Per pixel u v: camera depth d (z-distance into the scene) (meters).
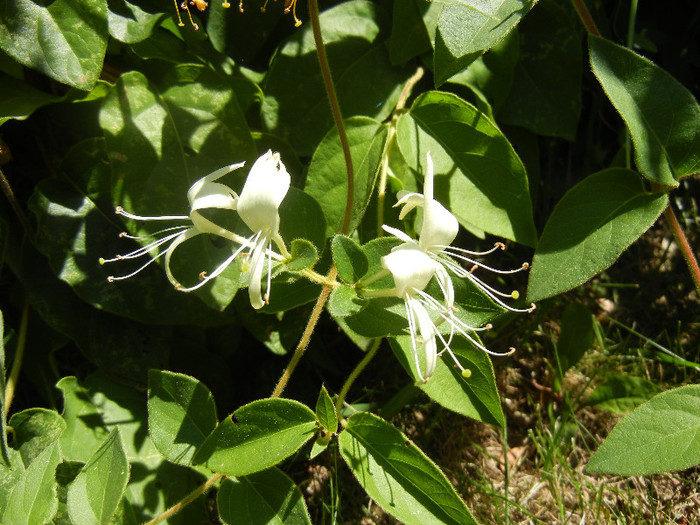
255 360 0.28
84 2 0.21
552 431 0.28
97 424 0.24
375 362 0.28
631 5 0.30
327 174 0.23
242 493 0.20
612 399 0.27
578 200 0.22
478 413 0.21
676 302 0.31
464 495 0.26
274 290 0.22
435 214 0.18
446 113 0.24
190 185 0.23
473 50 0.19
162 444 0.20
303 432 0.19
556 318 0.31
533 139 0.28
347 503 0.26
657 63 0.33
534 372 0.30
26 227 0.24
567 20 0.27
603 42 0.22
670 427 0.21
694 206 0.32
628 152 0.29
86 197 0.24
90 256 0.24
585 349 0.28
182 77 0.23
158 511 0.23
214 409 0.20
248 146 0.23
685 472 0.27
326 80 0.21
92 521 0.18
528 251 0.31
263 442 0.19
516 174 0.23
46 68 0.21
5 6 0.20
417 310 0.18
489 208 0.24
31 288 0.24
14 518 0.19
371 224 0.25
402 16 0.25
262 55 0.27
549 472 0.27
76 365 0.27
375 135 0.23
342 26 0.26
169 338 0.25
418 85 0.27
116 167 0.22
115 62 0.25
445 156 0.24
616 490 0.26
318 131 0.25
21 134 0.26
